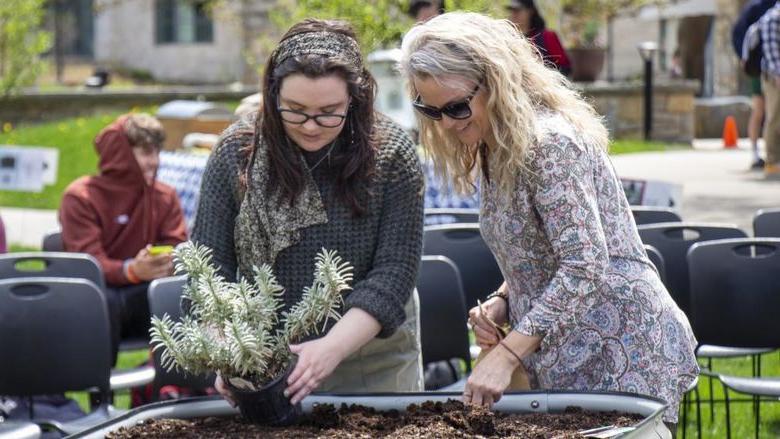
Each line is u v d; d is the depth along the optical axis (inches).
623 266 126.0
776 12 435.8
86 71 1290.6
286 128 122.9
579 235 117.5
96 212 236.7
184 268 109.7
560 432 106.8
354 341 118.3
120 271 227.8
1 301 186.1
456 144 127.6
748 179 461.7
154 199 241.0
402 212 126.3
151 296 187.6
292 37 120.7
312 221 124.3
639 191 279.9
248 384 109.3
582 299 117.9
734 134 656.4
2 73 677.9
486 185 126.9
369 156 124.8
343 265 112.3
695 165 519.8
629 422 108.3
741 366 263.4
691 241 225.3
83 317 188.4
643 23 1015.0
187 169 319.3
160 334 107.1
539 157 118.2
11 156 343.9
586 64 706.2
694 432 223.0
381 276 123.5
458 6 332.2
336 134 121.6
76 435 108.1
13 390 186.9
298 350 114.8
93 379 188.5
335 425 111.4
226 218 127.0
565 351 127.4
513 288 130.0
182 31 1243.2
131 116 240.2
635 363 125.6
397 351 136.2
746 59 452.1
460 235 222.5
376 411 117.2
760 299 199.3
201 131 417.1
